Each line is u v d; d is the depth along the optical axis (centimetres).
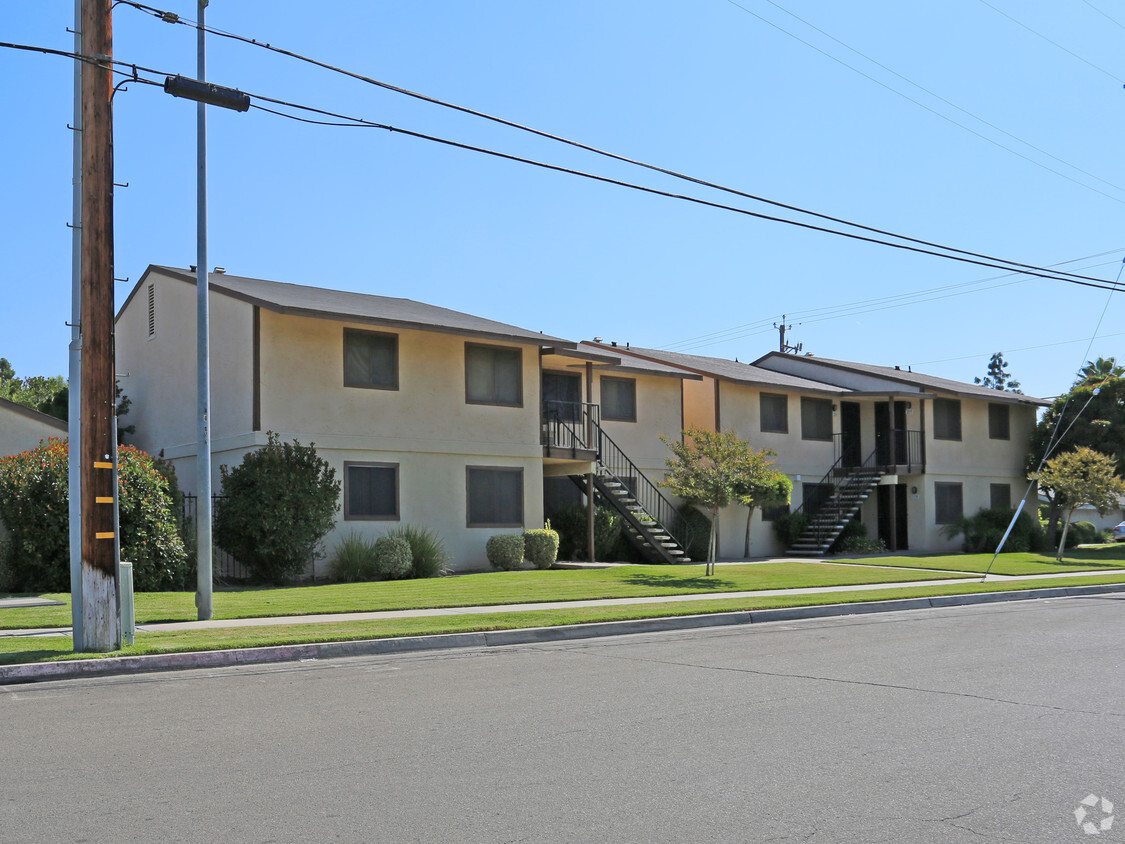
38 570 1795
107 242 1069
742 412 3231
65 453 1842
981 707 820
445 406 2422
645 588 1933
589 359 2664
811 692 895
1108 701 845
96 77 1057
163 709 832
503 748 679
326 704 851
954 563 2808
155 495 1858
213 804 548
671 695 882
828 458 3478
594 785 584
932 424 3578
